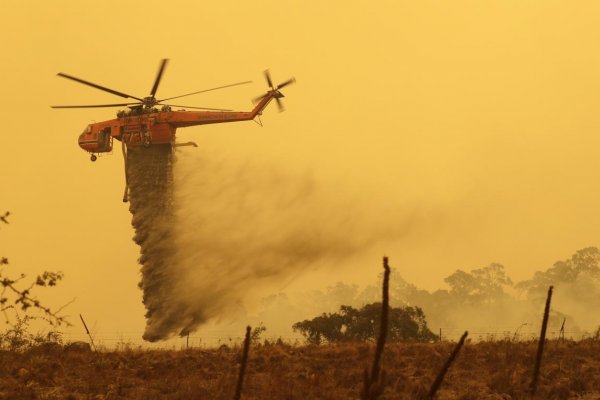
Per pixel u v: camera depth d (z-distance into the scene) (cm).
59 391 7338
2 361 8238
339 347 9494
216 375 8025
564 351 9094
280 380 7538
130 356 8962
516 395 7094
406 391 7162
